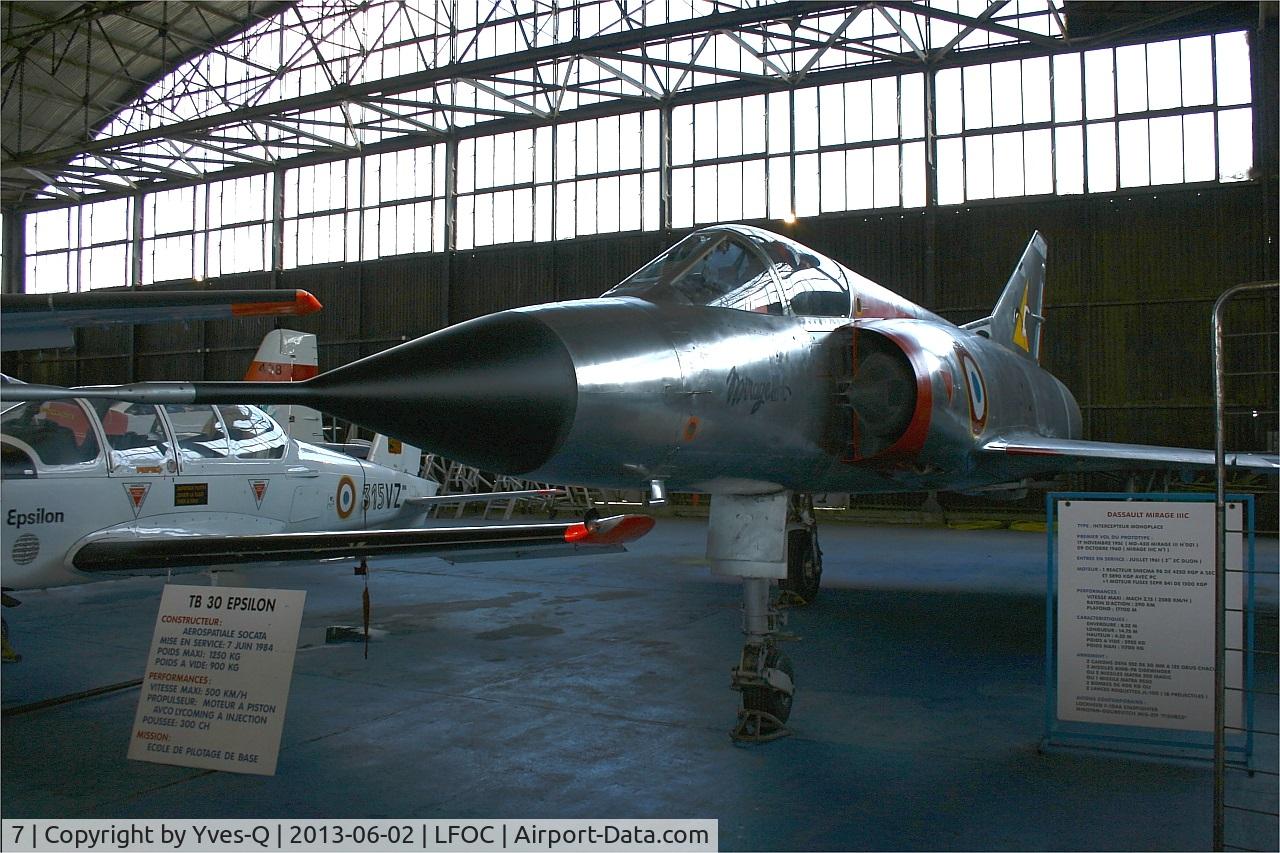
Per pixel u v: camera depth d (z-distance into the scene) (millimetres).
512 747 4965
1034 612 9250
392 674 6605
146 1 24625
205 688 4711
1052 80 20219
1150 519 4613
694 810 4094
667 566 13109
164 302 5125
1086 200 19844
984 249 20750
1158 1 18797
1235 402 18797
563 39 24250
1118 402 19750
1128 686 4637
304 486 9648
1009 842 3760
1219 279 18812
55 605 9695
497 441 3625
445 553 6320
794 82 21953
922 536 17656
